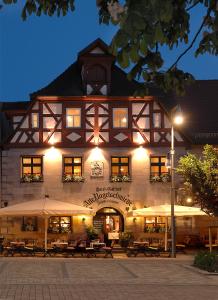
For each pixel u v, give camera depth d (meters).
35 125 33.88
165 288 15.56
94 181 33.78
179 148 34.12
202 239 33.69
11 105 37.72
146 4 3.57
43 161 33.72
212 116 37.09
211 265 20.31
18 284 16.22
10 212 28.75
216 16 4.03
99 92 34.09
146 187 33.84
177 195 33.53
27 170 33.72
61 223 33.28
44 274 19.19
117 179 33.69
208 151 26.52
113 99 34.09
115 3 3.69
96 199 33.66
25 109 35.16
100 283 16.64
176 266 22.72
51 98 33.84
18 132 33.75
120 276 18.78
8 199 33.38
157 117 34.25
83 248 28.52
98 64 34.03
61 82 34.59
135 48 3.68
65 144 33.84
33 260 25.61
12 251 28.16
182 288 15.59
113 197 33.72
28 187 33.50
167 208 29.84
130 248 28.64
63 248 28.42
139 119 34.19
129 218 33.59
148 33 3.65
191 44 4.29
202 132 36.06
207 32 4.26
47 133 33.88
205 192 25.61
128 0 3.58
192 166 26.03
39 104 33.97
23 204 29.52
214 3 4.05
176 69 4.61
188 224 33.94
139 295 14.02
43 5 4.49
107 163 33.88
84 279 17.75
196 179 25.77
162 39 3.65
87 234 31.81
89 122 34.03
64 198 33.59
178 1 3.95
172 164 28.92
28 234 33.16
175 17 4.04
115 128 34.09
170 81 4.59
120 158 34.06
